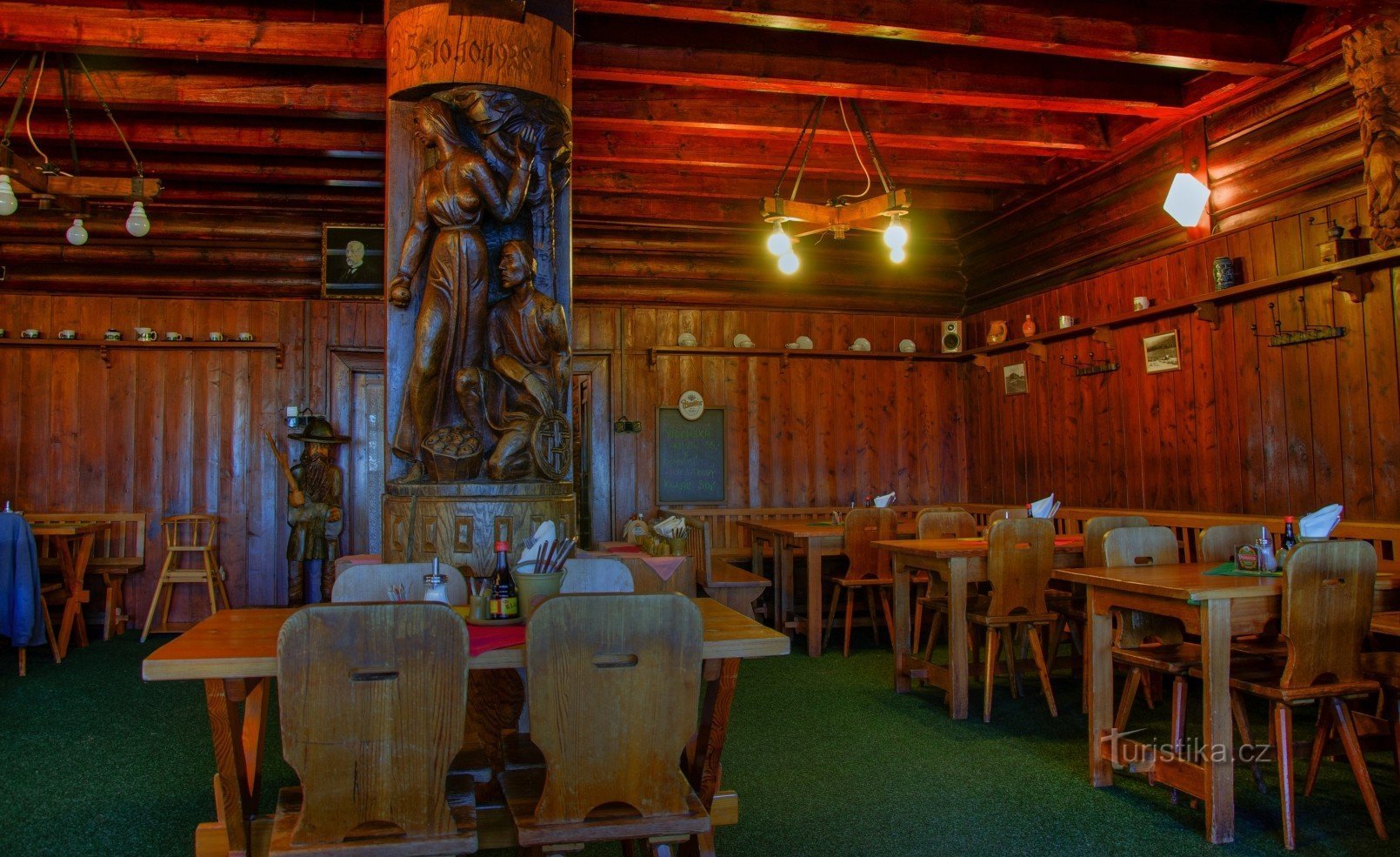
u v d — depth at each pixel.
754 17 4.39
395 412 3.85
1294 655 3.05
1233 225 5.73
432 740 1.91
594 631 1.97
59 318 7.37
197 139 6.18
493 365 3.85
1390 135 4.31
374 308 7.79
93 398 7.34
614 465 8.02
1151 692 4.76
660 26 5.06
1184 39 4.84
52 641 6.10
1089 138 6.36
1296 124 5.18
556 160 4.02
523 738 2.68
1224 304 5.73
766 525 7.10
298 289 7.64
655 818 2.01
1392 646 4.10
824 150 6.84
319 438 7.21
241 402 7.55
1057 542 5.34
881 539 6.36
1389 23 4.23
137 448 7.38
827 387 8.53
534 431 3.73
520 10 3.72
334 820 1.87
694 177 7.39
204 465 7.46
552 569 2.54
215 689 2.14
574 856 2.93
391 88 3.86
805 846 2.99
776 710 4.77
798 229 8.11
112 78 5.38
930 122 6.13
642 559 3.99
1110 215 6.77
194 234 7.37
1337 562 3.11
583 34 4.96
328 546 7.25
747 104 5.93
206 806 3.40
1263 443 5.45
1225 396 5.73
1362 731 3.55
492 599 2.53
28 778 3.72
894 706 4.86
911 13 4.55
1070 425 7.26
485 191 3.71
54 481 7.25
